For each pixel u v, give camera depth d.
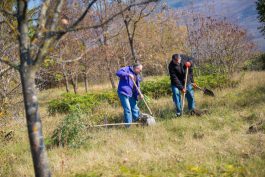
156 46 31.58
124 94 10.15
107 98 15.23
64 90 28.95
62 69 21.75
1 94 9.38
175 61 10.64
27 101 4.30
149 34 30.73
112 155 7.32
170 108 11.78
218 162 6.30
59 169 6.75
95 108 13.69
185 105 11.91
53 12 4.30
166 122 9.66
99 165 6.73
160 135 8.59
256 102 10.66
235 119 9.23
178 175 5.84
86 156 7.43
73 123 8.74
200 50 20.28
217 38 18.84
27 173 6.97
